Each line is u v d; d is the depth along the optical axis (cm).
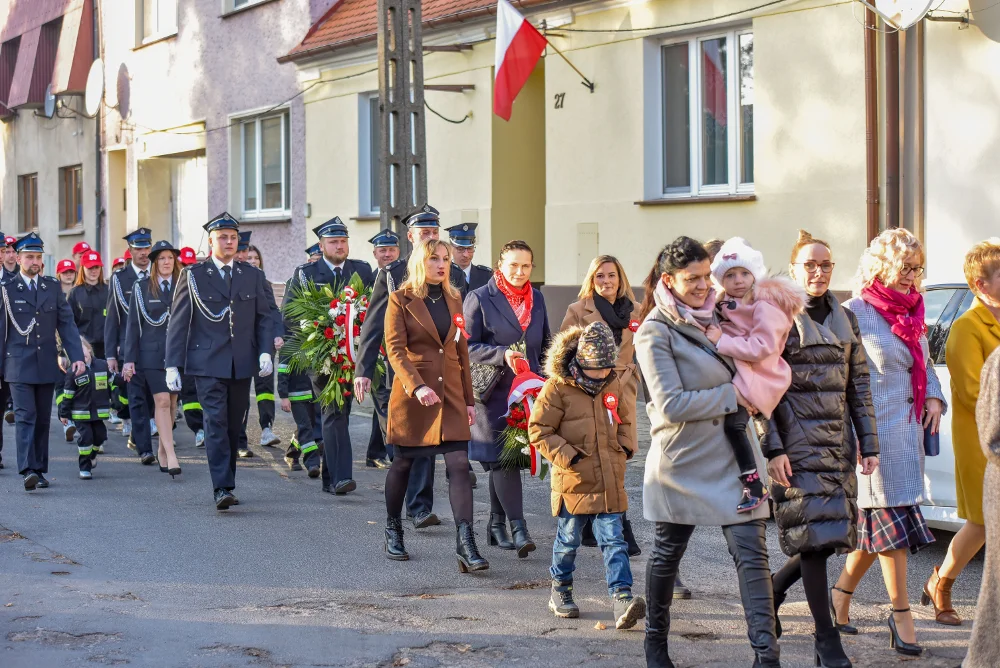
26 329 970
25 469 954
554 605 602
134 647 545
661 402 475
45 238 2877
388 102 1262
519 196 1611
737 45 1310
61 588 650
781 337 475
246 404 903
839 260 1191
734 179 1320
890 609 607
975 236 1077
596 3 1407
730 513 472
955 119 1084
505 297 734
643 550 746
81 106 2675
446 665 522
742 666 520
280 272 2033
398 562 714
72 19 2647
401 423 702
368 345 779
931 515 679
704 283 479
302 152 1958
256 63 2062
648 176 1387
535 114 1620
